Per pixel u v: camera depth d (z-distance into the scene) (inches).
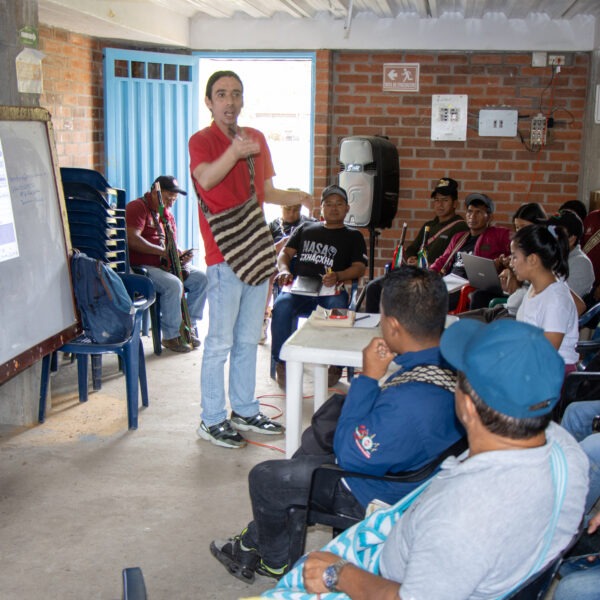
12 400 166.4
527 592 60.3
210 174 140.2
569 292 133.0
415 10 260.2
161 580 110.8
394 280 85.9
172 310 221.1
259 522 100.7
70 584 109.1
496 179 277.3
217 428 159.5
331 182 285.9
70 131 243.0
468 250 222.2
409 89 275.1
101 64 261.3
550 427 63.5
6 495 134.7
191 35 280.7
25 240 148.2
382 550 66.9
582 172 268.2
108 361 215.2
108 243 191.8
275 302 201.8
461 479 56.7
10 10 151.3
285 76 478.0
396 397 82.2
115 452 153.8
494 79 270.8
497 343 55.8
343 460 85.3
